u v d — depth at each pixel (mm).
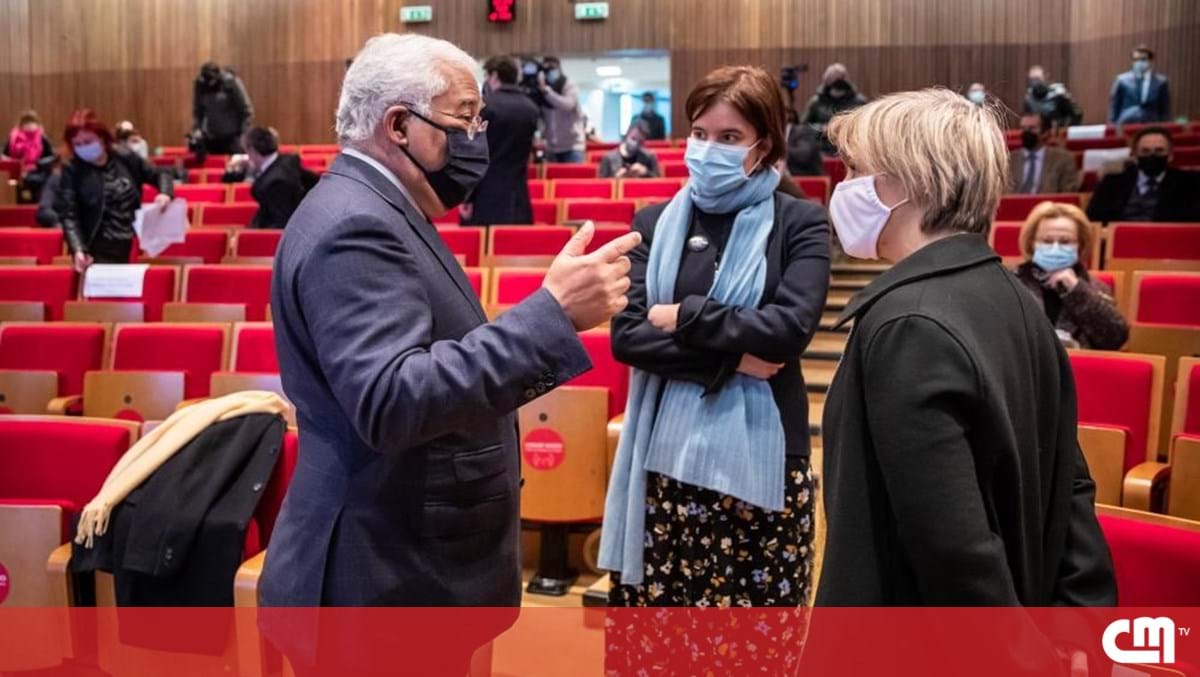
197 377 3766
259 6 14047
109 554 2145
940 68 13172
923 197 1275
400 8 13773
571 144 9625
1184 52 11961
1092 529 1366
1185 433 2723
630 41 13500
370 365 1272
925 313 1181
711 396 2000
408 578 1410
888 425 1162
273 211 6309
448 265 1482
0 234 6359
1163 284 3893
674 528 2041
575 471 3078
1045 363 1295
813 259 2016
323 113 13992
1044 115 10656
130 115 14336
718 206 2061
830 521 1263
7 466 2441
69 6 14312
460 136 1461
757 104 1985
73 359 3910
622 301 1399
